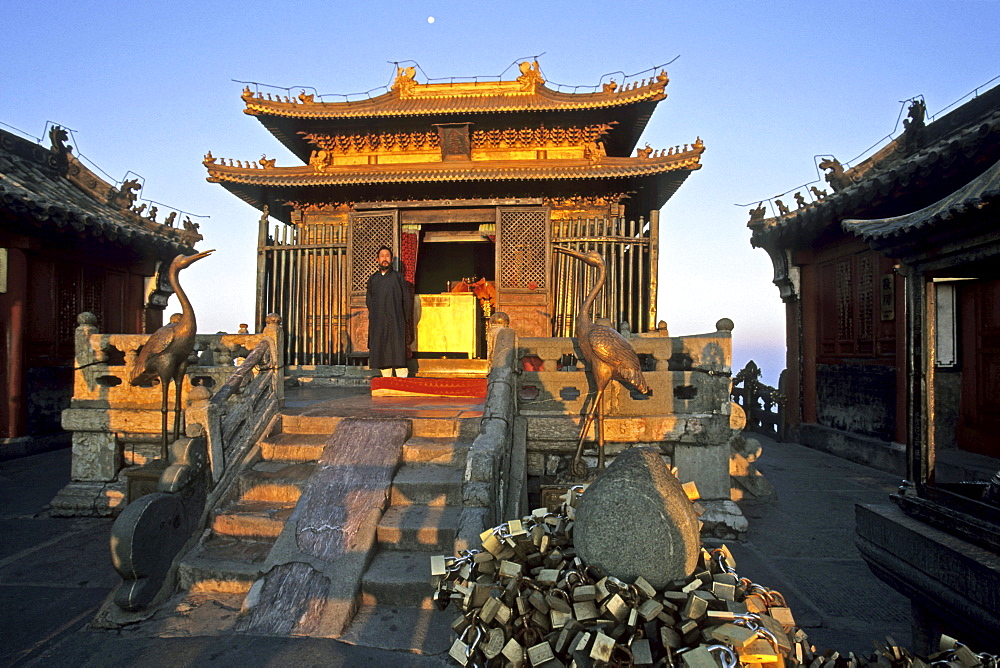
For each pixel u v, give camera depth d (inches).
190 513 179.9
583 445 230.8
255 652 134.0
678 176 450.6
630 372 219.3
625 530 76.8
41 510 280.2
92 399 278.5
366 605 153.9
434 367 402.6
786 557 217.5
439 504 187.2
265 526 182.7
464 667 79.5
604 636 68.0
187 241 639.1
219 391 208.2
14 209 389.4
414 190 478.3
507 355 242.7
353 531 169.2
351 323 443.8
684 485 94.1
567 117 507.5
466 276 633.6
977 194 111.0
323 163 481.1
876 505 140.9
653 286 420.8
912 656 87.6
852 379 456.4
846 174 468.1
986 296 324.8
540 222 434.9
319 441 222.8
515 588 80.5
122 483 272.5
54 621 160.2
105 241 508.1
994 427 314.8
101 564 207.9
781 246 538.3
